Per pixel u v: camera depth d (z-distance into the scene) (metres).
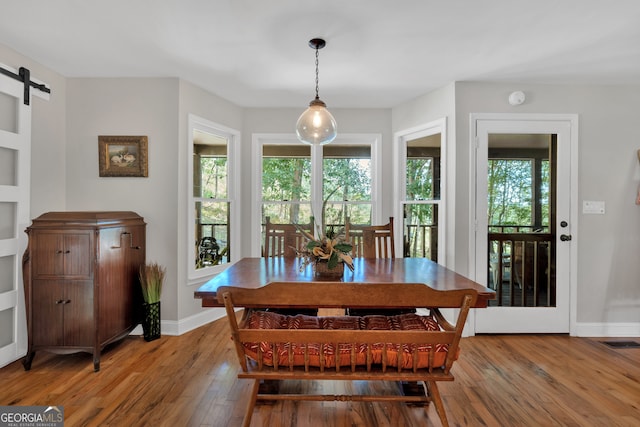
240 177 3.84
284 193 4.02
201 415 1.83
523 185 3.12
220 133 3.61
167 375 2.26
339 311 3.61
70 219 2.36
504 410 1.89
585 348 2.78
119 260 2.62
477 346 2.81
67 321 2.35
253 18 2.07
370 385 2.17
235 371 2.32
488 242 3.12
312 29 2.20
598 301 3.11
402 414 1.86
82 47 2.46
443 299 1.41
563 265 3.11
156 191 3.04
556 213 3.12
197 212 3.38
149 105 3.03
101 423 1.75
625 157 3.10
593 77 2.95
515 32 2.22
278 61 2.69
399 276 2.03
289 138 3.91
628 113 3.10
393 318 1.92
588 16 2.02
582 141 3.10
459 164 3.09
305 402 1.97
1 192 2.38
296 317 1.92
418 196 3.60
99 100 3.03
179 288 3.05
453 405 1.94
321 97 3.55
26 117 2.56
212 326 3.26
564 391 2.09
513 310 3.10
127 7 1.96
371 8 1.96
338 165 4.02
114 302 2.54
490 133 3.11
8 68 2.43
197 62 2.71
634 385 2.17
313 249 1.98
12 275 2.50
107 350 2.68
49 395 2.01
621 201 3.10
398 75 2.96
